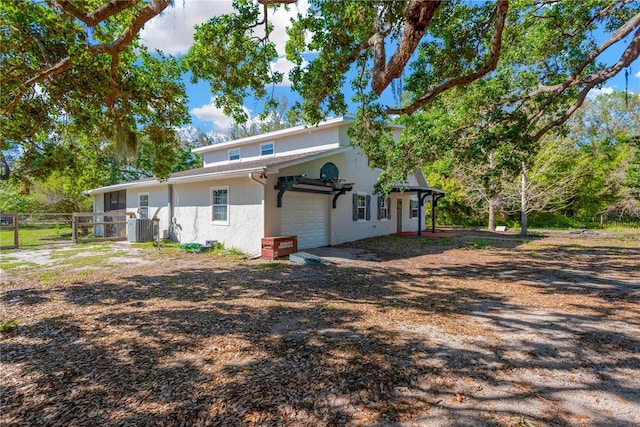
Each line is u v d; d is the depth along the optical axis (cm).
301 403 240
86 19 411
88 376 279
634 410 236
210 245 1063
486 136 755
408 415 228
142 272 720
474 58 742
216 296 532
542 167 1648
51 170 757
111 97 627
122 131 684
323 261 880
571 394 256
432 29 687
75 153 832
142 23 465
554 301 512
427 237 1492
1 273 702
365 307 476
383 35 471
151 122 760
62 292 550
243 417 225
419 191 1571
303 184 1012
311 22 591
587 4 703
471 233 1741
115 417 224
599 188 2062
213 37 625
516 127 734
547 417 227
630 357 319
